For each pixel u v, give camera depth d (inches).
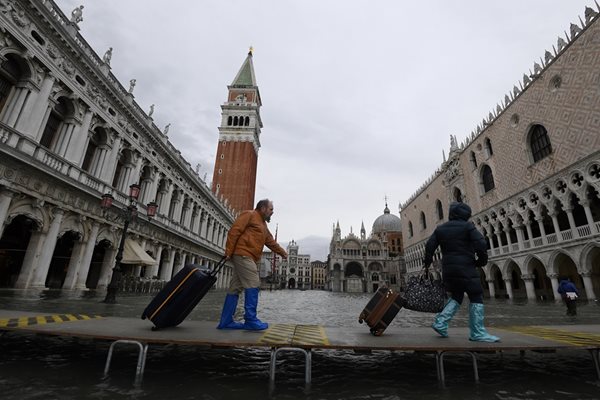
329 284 4237.2
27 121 640.4
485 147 1647.4
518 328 275.9
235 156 2999.5
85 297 591.5
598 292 1084.5
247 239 223.5
